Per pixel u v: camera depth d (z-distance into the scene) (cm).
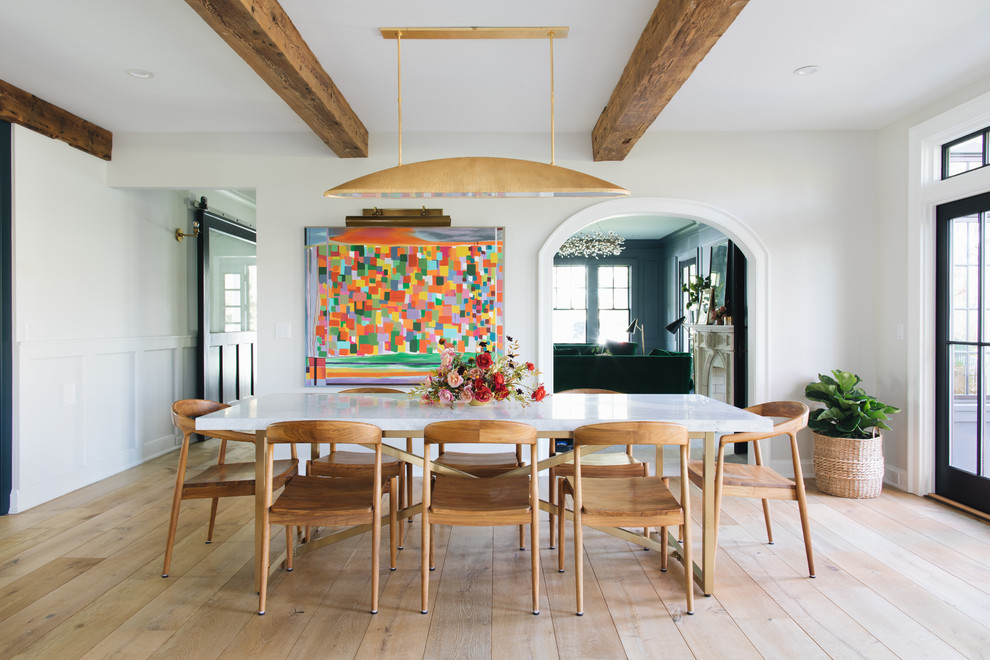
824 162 436
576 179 271
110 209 438
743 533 318
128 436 464
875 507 361
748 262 446
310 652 204
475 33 283
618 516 232
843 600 241
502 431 227
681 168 437
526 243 441
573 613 232
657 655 202
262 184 438
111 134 434
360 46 298
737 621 225
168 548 264
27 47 299
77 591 249
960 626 220
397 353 438
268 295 439
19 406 353
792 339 435
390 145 437
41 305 371
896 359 411
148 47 299
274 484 275
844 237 436
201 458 500
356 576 266
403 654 203
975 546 297
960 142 360
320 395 335
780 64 320
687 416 260
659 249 1057
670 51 256
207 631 218
